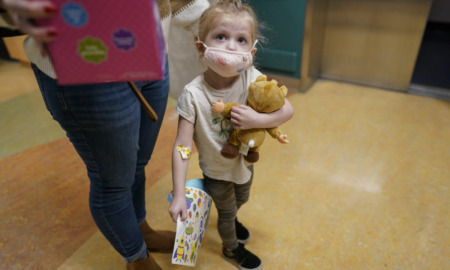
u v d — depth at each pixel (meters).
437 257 1.24
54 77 0.64
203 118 0.87
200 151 0.94
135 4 0.46
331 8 2.55
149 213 1.46
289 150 1.89
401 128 2.09
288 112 0.87
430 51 3.25
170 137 1.99
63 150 1.90
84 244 1.32
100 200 0.85
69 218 1.44
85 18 0.46
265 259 1.25
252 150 0.93
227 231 1.11
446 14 3.71
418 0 2.22
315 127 2.12
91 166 0.81
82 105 0.68
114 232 0.90
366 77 2.70
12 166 1.76
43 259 1.26
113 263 1.25
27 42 0.63
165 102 0.99
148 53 0.50
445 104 2.37
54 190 1.60
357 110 2.32
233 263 1.24
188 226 0.87
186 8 0.91
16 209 1.49
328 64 2.81
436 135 2.01
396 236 1.33
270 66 2.61
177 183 0.84
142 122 0.96
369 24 2.47
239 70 0.81
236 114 0.81
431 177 1.66
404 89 2.57
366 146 1.92
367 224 1.39
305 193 1.57
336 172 1.71
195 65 1.95
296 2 2.26
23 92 2.59
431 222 1.40
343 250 1.28
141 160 1.03
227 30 0.79
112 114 0.71
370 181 1.64
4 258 1.26
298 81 2.58
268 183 1.64
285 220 1.42
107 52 0.49
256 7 2.41
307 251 1.28
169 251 1.28
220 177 0.97
